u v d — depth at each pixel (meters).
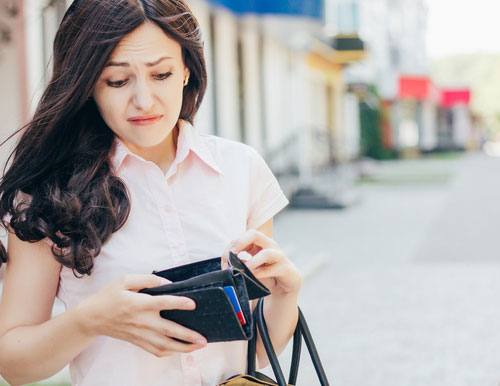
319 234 10.97
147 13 1.37
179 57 1.44
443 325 5.63
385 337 5.33
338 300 6.59
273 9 11.68
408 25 46.44
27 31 5.64
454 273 7.73
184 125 1.57
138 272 1.47
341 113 26.27
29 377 1.39
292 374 1.65
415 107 42.22
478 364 4.67
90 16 1.37
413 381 4.37
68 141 1.48
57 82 1.42
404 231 11.16
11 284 1.44
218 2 10.63
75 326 1.30
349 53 20.20
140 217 1.49
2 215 1.45
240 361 1.59
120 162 1.49
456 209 14.16
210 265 1.42
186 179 1.55
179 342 1.28
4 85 5.72
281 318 1.61
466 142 50.94
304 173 15.17
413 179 22.62
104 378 1.49
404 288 7.04
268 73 16.42
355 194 16.12
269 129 16.38
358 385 4.31
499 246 9.50
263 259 1.46
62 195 1.41
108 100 1.41
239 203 1.59
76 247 1.40
